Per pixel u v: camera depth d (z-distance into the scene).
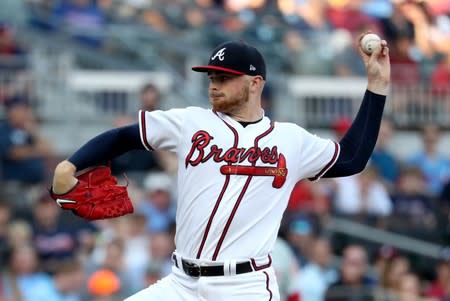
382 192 50.38
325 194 49.50
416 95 62.09
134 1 66.06
